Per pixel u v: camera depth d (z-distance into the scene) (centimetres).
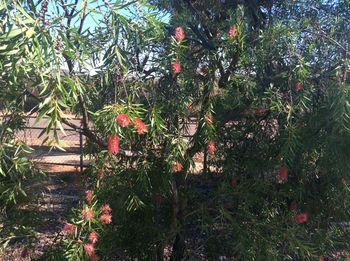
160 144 380
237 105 383
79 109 336
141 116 342
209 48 396
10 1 220
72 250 342
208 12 423
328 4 430
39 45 222
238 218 422
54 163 862
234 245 413
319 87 397
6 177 369
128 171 384
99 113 313
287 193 432
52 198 463
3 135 324
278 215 433
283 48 381
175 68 349
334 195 438
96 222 347
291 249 414
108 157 378
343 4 426
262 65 380
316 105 398
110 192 381
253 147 436
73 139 594
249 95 390
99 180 377
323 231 453
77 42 275
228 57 377
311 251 418
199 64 387
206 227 424
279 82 395
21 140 332
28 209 409
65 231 359
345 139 382
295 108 380
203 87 381
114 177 381
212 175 448
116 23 269
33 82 274
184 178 403
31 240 415
